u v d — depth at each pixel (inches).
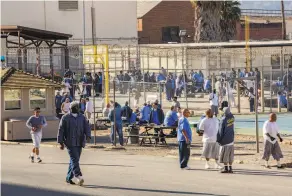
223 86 2121.1
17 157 1161.4
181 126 994.7
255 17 4286.4
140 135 1403.8
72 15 3484.3
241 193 765.9
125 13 3585.1
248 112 2074.3
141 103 2119.8
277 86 2212.1
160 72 2650.1
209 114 998.4
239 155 1167.6
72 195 749.9
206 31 2780.5
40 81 1552.7
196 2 2787.9
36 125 1081.4
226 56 2723.9
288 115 2006.6
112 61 2967.5
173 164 1067.3
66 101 1582.2
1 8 3398.1
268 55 2726.4
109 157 1176.2
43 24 3459.6
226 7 3321.9
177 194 756.6
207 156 1000.9
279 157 1009.5
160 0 4084.6
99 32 3538.4
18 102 1521.9
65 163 1067.3
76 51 2878.9
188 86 2348.7
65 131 800.3
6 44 2234.3
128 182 852.6
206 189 794.8
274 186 823.1
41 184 831.1
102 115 1865.2
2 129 1498.5
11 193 766.5
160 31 3969.0
